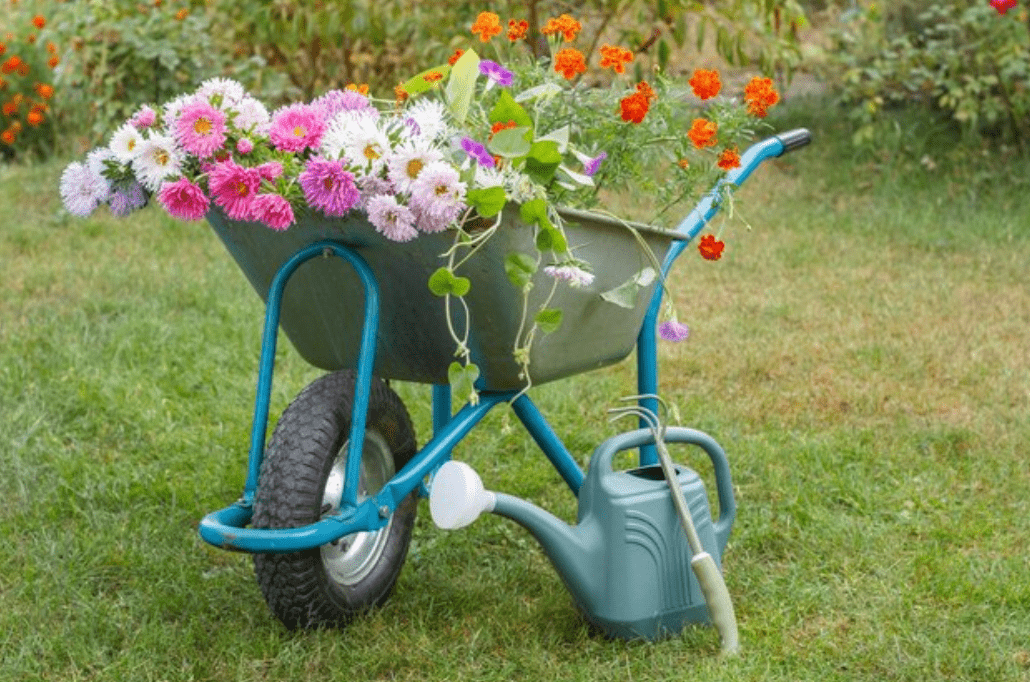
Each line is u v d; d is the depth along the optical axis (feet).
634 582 9.41
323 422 9.30
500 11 23.35
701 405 15.03
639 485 9.51
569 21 10.40
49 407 14.49
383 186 8.43
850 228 23.27
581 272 8.56
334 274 9.44
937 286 19.98
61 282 19.60
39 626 9.90
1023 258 21.50
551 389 15.33
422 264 8.90
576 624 10.00
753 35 32.07
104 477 12.73
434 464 9.59
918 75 26.43
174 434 13.89
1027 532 11.60
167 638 9.63
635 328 10.28
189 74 25.71
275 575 9.42
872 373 16.17
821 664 9.28
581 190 9.70
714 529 10.13
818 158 26.73
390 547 10.33
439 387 11.33
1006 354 16.84
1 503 12.22
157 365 16.06
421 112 8.95
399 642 9.71
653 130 10.20
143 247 21.77
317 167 8.29
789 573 10.95
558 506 12.51
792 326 18.21
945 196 24.72
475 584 10.75
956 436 13.98
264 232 9.43
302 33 24.59
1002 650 9.46
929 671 9.21
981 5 24.72
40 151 28.32
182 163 8.68
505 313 9.03
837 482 12.73
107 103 25.25
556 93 10.11
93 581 10.77
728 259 21.52
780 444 13.87
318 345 10.27
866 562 11.02
